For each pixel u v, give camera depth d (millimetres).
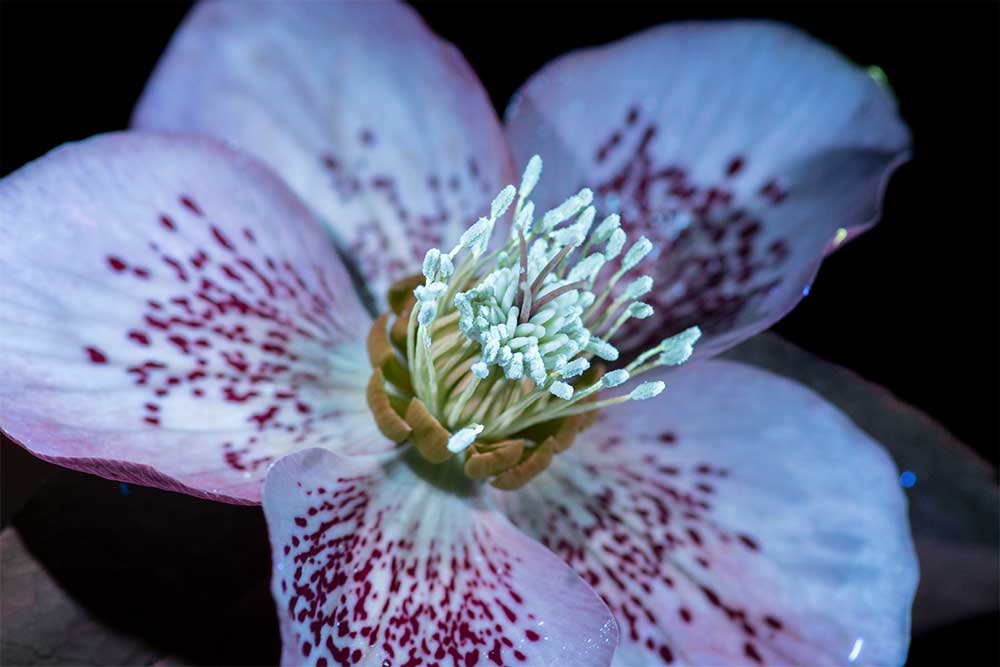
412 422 187
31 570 180
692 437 193
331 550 180
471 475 187
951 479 201
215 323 188
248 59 198
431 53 199
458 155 201
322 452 180
